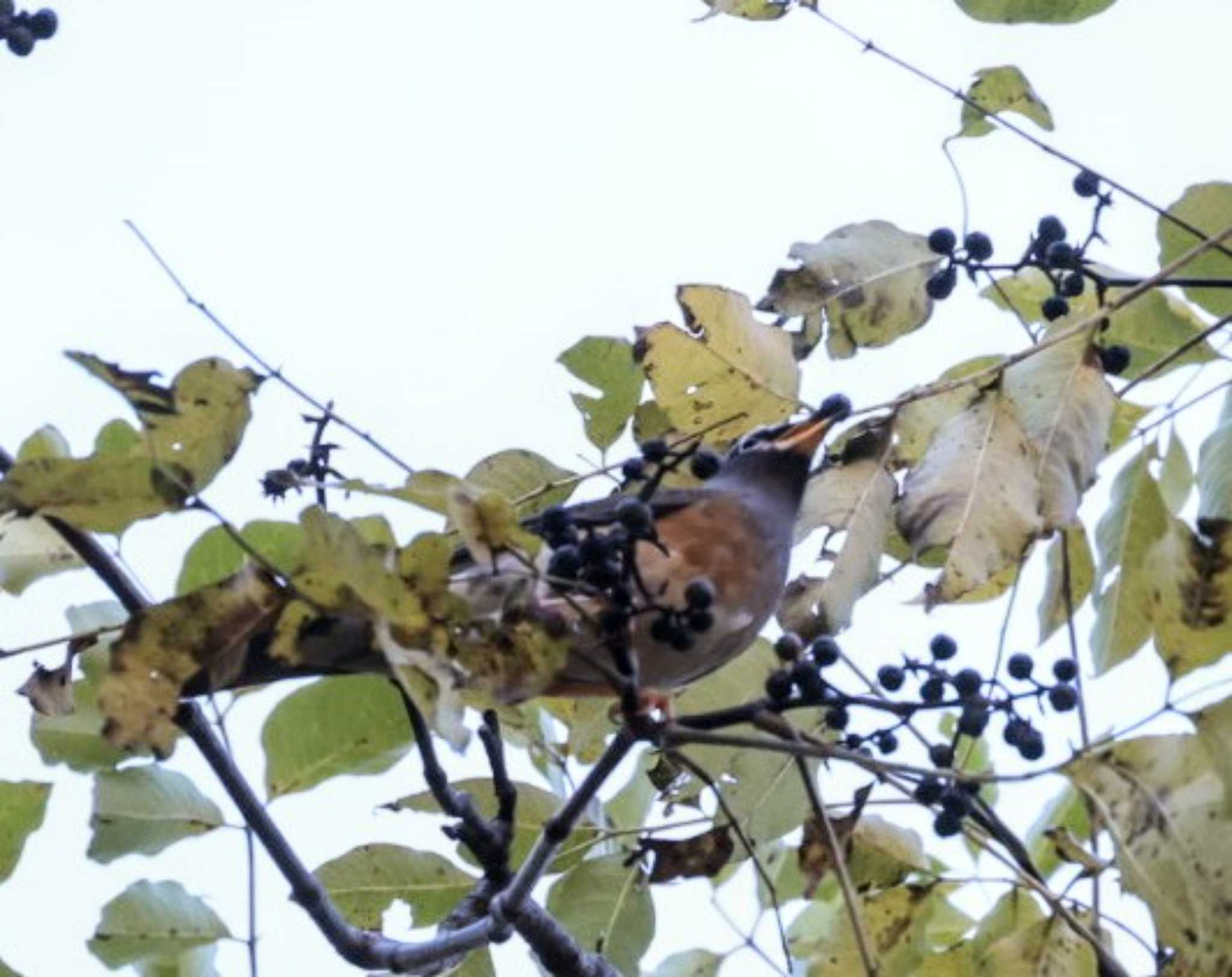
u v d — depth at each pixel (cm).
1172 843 704
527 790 876
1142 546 811
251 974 819
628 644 700
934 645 771
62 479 624
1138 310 897
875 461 816
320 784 845
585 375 875
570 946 854
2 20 884
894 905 826
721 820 834
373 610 621
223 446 638
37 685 793
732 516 905
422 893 871
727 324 842
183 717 816
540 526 729
